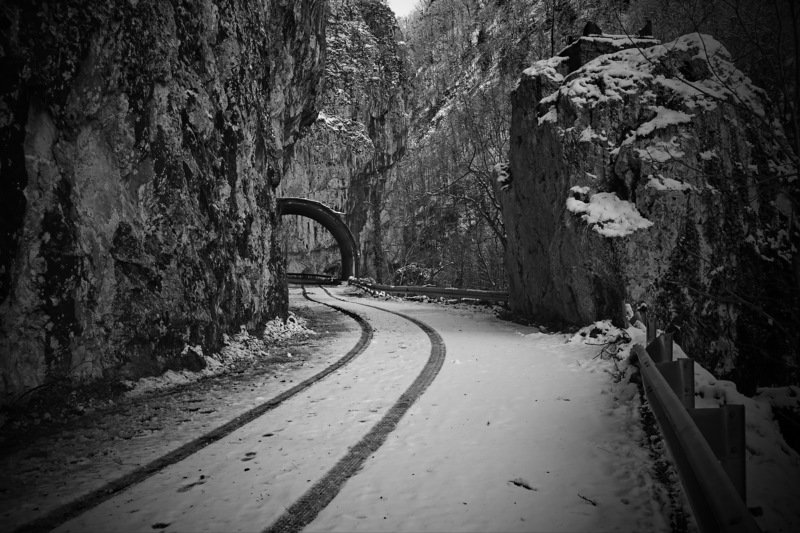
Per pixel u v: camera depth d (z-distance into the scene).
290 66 20.81
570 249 12.41
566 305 13.03
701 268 10.97
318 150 61.91
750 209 11.49
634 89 12.62
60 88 6.68
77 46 6.93
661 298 10.96
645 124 12.02
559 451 4.70
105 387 7.12
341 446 5.03
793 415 6.41
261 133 14.34
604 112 12.67
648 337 6.86
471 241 41.12
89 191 7.24
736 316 10.93
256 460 4.73
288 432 5.57
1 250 5.80
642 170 11.52
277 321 14.23
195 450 5.07
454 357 9.81
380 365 9.34
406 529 3.35
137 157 8.22
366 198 69.00
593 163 12.57
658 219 11.16
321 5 25.56
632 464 4.32
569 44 16.50
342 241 44.94
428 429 5.48
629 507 3.59
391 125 75.19
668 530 3.25
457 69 90.00
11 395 5.90
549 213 14.17
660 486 3.86
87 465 4.71
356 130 67.75
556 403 6.32
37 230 6.30
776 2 5.04
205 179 10.36
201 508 3.75
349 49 71.94
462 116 37.94
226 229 11.24
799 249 6.10
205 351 9.59
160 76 8.93
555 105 14.12
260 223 13.52
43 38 6.39
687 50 12.66
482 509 3.61
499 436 5.17
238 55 12.52
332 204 62.72
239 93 12.45
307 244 61.22
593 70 13.58
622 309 10.79
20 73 6.07
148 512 3.71
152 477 4.38
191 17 10.20
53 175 6.60
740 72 12.37
